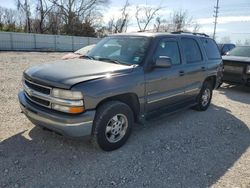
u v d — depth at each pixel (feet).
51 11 151.74
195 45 19.34
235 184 11.00
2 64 46.34
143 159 12.56
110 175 11.09
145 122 14.93
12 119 16.53
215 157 13.25
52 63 14.34
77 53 30.04
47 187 10.07
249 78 28.50
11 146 13.01
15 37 105.09
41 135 14.33
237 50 33.50
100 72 12.57
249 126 18.28
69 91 11.19
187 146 14.30
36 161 11.79
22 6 144.56
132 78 13.23
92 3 158.30
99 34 163.63
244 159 13.24
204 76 19.77
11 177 10.53
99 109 12.23
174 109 17.34
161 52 15.37
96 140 12.31
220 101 25.40
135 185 10.54
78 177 10.80
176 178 11.18
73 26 153.79
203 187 10.66
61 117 11.34
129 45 15.44
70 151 12.83
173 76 16.08
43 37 112.98
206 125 17.85
